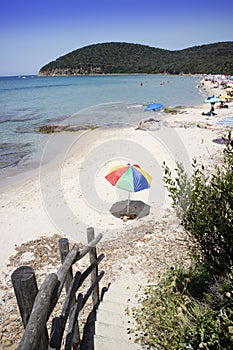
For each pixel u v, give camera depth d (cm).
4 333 430
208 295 291
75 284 330
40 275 567
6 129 2128
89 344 354
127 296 460
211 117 2289
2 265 611
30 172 1256
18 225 789
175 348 258
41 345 193
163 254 581
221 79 6094
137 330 348
